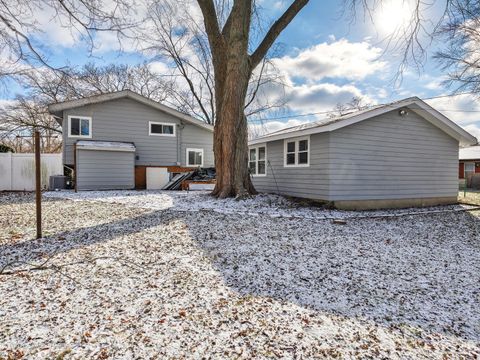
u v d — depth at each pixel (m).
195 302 2.66
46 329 2.17
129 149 13.29
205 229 5.45
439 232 6.22
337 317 2.49
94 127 13.53
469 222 7.48
